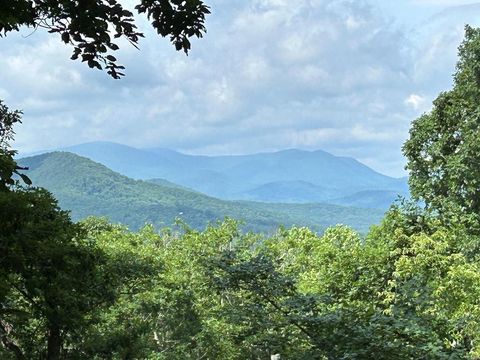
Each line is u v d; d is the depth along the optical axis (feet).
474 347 62.85
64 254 56.80
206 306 137.90
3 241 44.47
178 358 129.59
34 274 55.16
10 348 67.05
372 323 34.76
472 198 114.93
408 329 34.53
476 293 78.59
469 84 116.98
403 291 38.91
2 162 32.01
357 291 68.13
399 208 95.25
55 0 28.09
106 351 82.43
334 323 34.50
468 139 110.73
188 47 30.45
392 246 87.25
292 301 36.76
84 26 28.58
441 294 77.61
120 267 91.91
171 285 133.08
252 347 40.57
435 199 118.32
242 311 38.17
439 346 34.55
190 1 29.01
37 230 51.24
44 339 71.87
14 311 45.42
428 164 120.88
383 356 32.81
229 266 38.11
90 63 29.86
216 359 132.87
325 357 34.47
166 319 132.67
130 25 29.35
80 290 66.49
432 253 82.94
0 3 27.25
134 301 123.95
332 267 81.05
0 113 36.58
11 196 44.80
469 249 102.53
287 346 37.55
